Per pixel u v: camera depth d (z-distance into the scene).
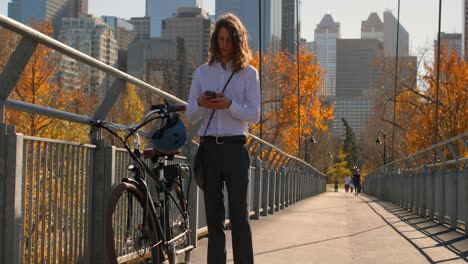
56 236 3.58
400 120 41.66
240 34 3.82
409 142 36.00
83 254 3.96
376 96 43.03
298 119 34.97
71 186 3.77
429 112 33.69
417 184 13.55
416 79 36.75
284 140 38.28
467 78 31.39
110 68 3.93
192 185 6.32
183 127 3.72
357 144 113.69
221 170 3.83
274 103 38.34
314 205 17.25
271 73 38.12
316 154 69.50
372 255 6.03
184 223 4.21
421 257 5.89
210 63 3.91
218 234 3.94
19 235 3.07
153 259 3.58
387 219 11.40
